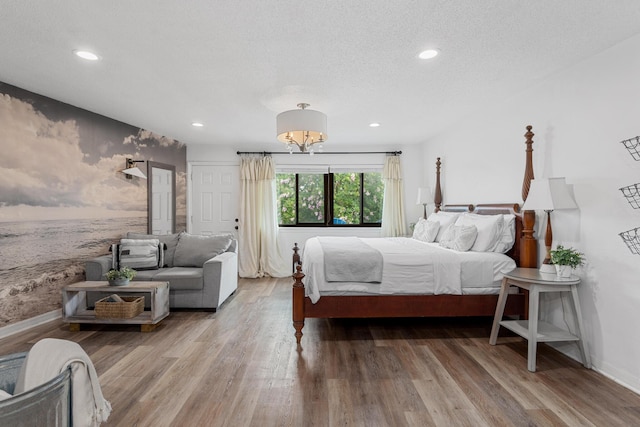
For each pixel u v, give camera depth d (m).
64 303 3.10
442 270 2.95
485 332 3.12
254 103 3.48
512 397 2.00
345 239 4.27
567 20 1.94
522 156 3.14
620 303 2.20
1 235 2.96
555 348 2.73
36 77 2.81
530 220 2.96
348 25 1.99
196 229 5.76
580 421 1.77
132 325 3.29
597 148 2.36
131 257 3.78
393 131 4.84
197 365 2.42
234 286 4.41
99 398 1.15
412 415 1.83
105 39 2.16
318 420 1.78
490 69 2.63
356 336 3.01
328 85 2.97
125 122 4.29
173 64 2.53
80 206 3.71
